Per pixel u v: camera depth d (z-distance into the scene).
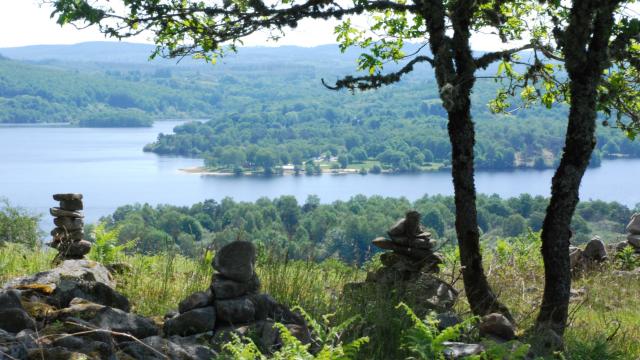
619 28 8.95
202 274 10.80
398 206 118.62
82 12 8.77
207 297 7.59
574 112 9.03
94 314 6.70
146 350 6.11
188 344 6.82
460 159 9.80
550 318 8.88
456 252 13.84
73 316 6.68
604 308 13.43
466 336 7.84
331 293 9.92
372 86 9.62
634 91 10.26
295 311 8.30
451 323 8.05
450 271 13.70
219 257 7.76
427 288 9.66
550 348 7.94
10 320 6.25
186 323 7.30
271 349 6.95
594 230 96.25
